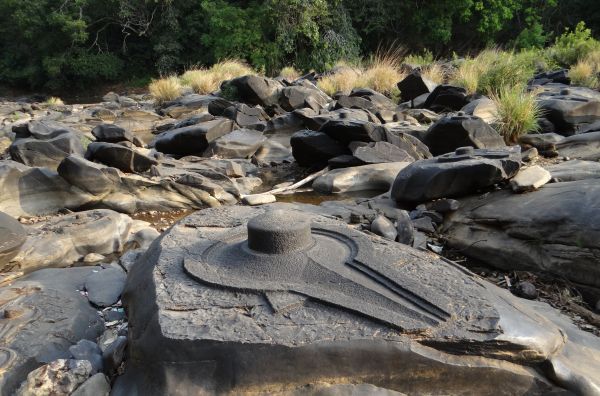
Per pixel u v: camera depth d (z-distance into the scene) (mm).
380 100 10812
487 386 2340
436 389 2318
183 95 14203
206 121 8727
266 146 8477
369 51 23500
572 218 3557
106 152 6035
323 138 7227
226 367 2248
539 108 7867
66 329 2973
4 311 3051
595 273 3402
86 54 24562
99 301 3416
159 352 2316
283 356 2236
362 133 6898
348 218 4879
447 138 6730
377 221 4418
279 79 14922
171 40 23594
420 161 5191
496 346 2348
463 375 2314
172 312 2494
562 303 3420
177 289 2678
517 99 7504
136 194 5770
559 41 17359
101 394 2465
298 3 20109
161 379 2283
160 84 14539
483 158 4773
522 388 2365
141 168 6223
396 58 17969
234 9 21766
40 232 4496
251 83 11023
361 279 2699
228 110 9945
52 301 3254
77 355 2711
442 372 2301
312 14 20609
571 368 2410
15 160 6445
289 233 2844
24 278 3756
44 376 2465
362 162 6672
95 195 5625
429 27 23062
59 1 23516
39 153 6453
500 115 7488
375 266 2789
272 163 8031
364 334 2311
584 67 12023
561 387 2381
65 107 14367
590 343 2803
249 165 7754
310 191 6492
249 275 2746
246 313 2469
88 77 25141
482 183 4586
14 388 2531
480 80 11070
